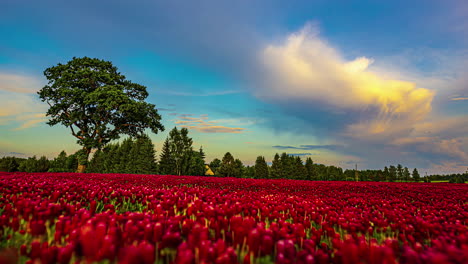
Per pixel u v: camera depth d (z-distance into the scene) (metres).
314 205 6.89
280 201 7.72
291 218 5.91
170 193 7.61
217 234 3.72
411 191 13.34
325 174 103.75
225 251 2.79
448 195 11.41
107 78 34.91
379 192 12.88
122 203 6.89
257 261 2.99
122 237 3.11
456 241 3.50
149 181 15.42
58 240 3.25
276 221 5.28
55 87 33.62
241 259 3.04
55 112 32.91
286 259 2.81
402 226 4.64
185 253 2.56
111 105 32.12
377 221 4.84
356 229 4.55
